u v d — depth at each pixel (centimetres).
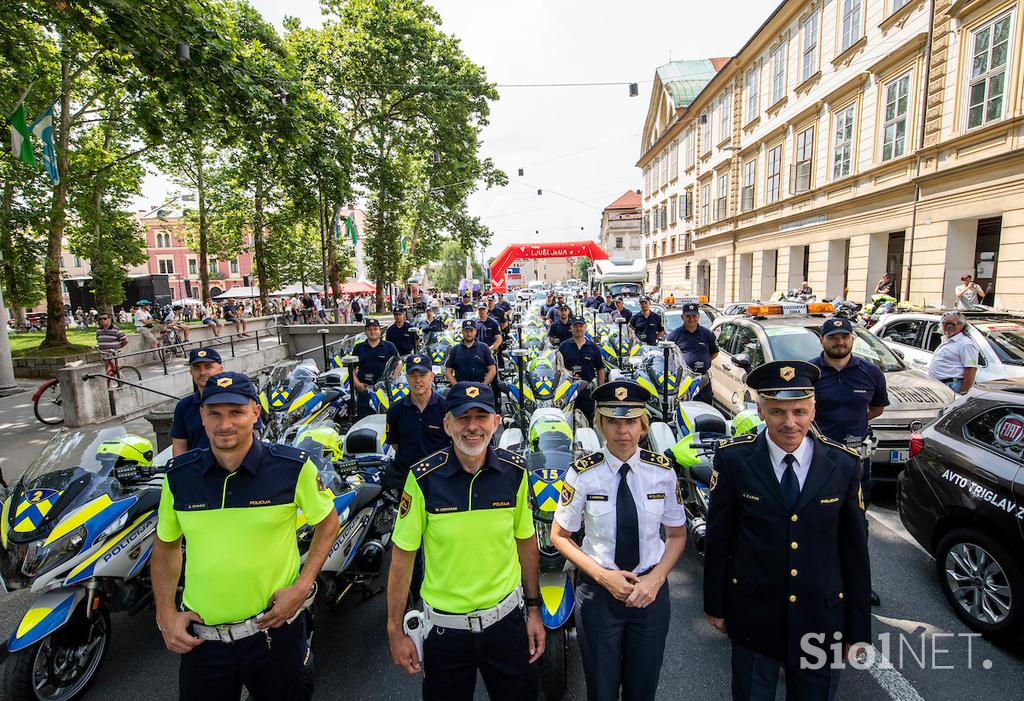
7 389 1266
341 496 407
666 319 1384
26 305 2556
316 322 2653
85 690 346
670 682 342
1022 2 1148
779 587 238
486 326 1208
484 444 246
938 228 1408
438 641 250
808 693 238
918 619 390
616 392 262
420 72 2244
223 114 1010
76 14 850
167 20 878
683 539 270
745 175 2683
